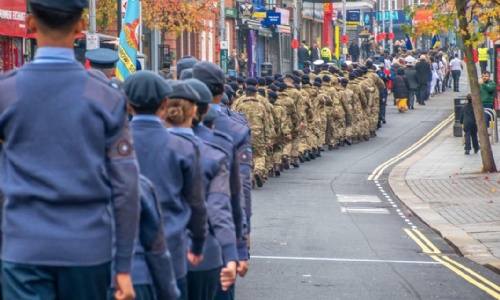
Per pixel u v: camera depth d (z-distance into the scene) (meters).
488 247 29.45
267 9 123.62
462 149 59.34
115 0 69.00
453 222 34.53
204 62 16.88
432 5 45.31
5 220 9.78
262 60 124.88
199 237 12.95
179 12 80.50
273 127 44.56
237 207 14.99
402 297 22.17
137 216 9.95
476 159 53.72
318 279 24.19
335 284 23.56
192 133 13.66
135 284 11.41
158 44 86.75
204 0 83.19
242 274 15.72
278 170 48.03
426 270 25.92
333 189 43.91
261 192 42.28
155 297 11.52
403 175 48.34
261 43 124.19
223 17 90.31
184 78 17.42
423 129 73.81
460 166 50.88
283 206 38.28
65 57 9.86
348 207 38.59
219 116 17.05
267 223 33.91
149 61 85.75
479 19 44.78
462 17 44.81
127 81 12.45
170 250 12.52
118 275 9.97
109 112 9.80
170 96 13.41
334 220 35.09
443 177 47.06
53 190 9.62
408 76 89.94
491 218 35.28
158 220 11.12
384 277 24.69
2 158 9.96
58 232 9.62
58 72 9.77
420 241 31.11
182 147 12.61
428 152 58.72
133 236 9.94
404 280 24.34
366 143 65.19
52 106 9.70
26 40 58.16
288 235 31.41
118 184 9.86
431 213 36.75
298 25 119.38
